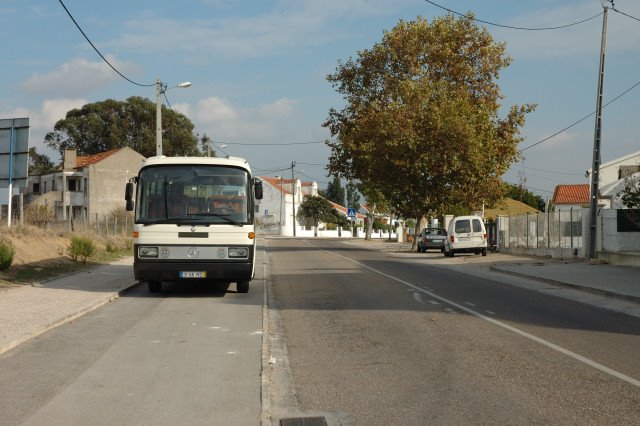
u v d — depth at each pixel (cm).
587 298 1506
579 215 2769
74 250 2214
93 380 718
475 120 3950
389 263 2809
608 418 584
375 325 1105
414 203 4141
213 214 1447
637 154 5400
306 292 1630
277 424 586
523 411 609
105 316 1182
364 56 4506
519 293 1609
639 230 2516
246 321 1130
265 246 4897
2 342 884
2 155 2253
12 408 612
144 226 1432
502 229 3744
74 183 6594
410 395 671
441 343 941
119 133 7869
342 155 4672
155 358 832
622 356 846
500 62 4366
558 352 873
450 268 2558
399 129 3906
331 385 718
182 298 1466
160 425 565
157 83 3034
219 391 676
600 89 2475
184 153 8175
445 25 4300
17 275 1756
